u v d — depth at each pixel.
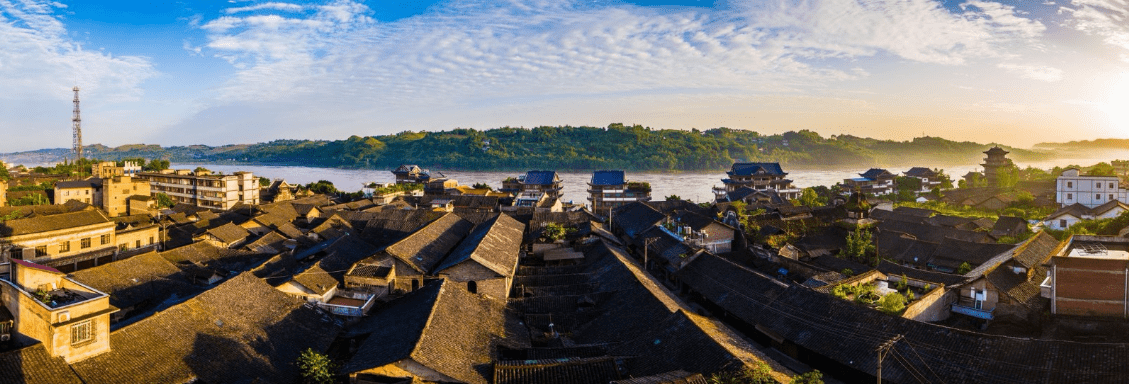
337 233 90.06
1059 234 84.00
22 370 34.03
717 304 59.06
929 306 53.28
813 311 50.34
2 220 71.94
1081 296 47.47
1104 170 135.50
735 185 173.75
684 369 40.22
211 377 39.69
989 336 40.66
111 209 120.00
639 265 73.19
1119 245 62.84
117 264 62.84
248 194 151.38
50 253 70.94
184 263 71.94
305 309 51.97
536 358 43.59
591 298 57.94
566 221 95.56
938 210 135.25
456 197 133.00
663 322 46.91
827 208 101.38
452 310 48.34
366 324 51.31
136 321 44.53
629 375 41.38
